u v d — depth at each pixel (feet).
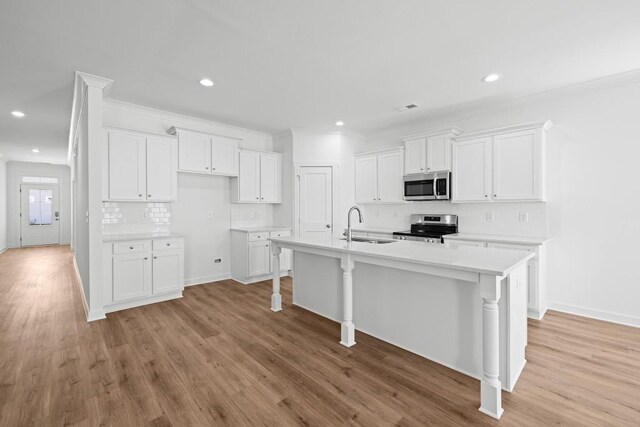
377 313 8.98
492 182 12.11
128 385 6.67
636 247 9.92
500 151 11.89
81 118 12.39
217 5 6.52
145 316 10.88
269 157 17.10
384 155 16.14
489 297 5.74
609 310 10.36
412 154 14.71
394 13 6.79
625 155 10.07
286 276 17.06
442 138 13.58
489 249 8.30
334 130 17.03
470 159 12.74
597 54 8.58
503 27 7.30
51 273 17.97
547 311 11.33
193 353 8.14
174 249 12.82
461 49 8.36
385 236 15.05
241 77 10.16
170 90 11.26
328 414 5.75
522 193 11.34
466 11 6.71
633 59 8.86
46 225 31.30
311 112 13.91
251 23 7.17
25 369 7.31
